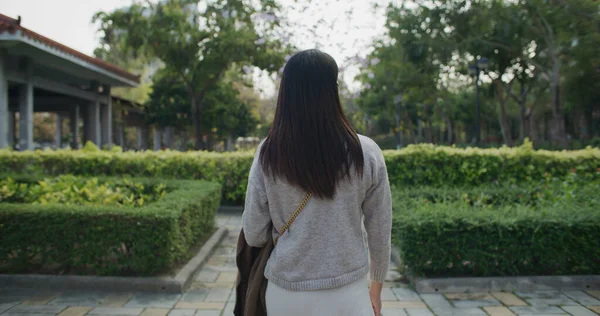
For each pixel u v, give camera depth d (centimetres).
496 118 4125
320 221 142
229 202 892
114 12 1909
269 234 156
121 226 403
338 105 149
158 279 402
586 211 429
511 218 412
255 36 1923
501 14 1950
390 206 152
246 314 156
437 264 410
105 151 938
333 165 140
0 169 855
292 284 142
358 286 145
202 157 870
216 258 516
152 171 868
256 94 3881
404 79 2567
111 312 350
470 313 351
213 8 1962
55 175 863
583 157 809
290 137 142
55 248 408
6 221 408
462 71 2478
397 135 4550
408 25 2133
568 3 1734
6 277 400
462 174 822
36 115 4078
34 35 1166
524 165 813
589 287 403
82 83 2028
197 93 2447
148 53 2083
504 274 412
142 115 2998
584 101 2398
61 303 367
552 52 1955
